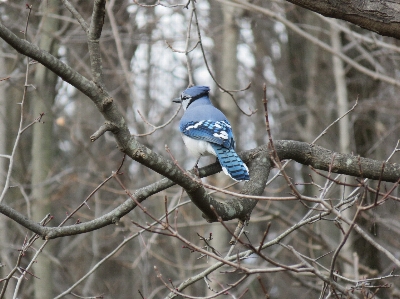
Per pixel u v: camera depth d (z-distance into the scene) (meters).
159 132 17.27
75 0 13.77
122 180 15.98
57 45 14.04
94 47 5.62
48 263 13.27
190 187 5.82
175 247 15.38
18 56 12.91
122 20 15.09
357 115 13.97
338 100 13.99
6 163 14.91
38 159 13.85
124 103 16.64
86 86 5.46
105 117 5.58
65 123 14.96
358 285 6.88
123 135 5.61
